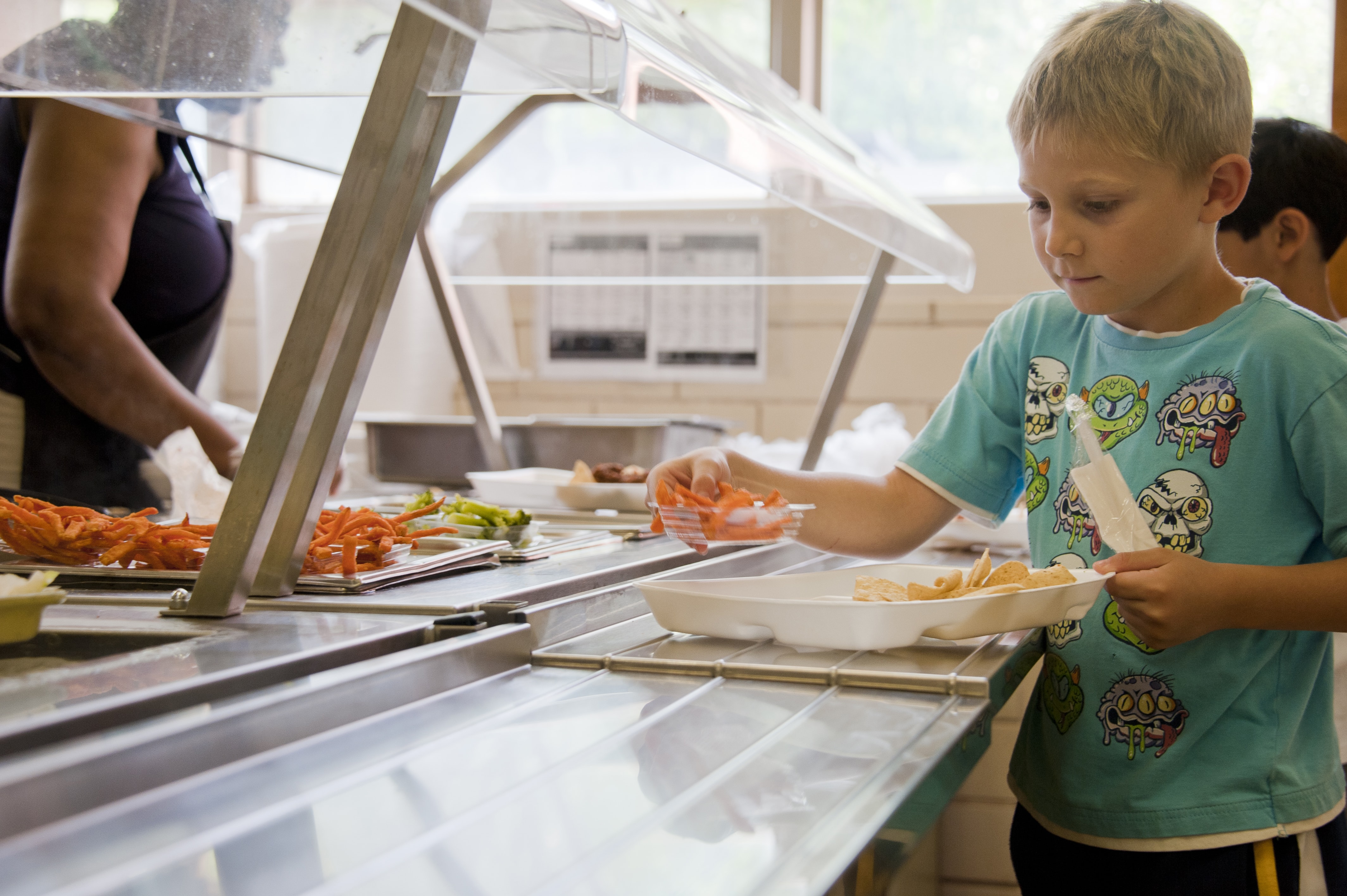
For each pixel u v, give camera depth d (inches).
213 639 23.4
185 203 60.6
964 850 59.8
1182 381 34.3
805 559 48.4
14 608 22.8
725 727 20.8
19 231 53.0
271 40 29.8
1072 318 38.7
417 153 26.8
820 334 98.3
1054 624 30.8
